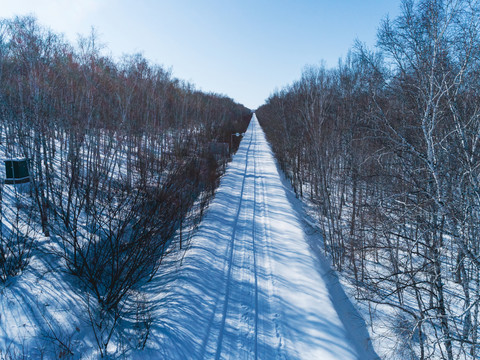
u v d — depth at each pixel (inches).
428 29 265.9
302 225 663.1
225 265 443.8
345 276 469.4
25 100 520.1
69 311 277.7
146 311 317.1
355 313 384.8
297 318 331.3
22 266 321.7
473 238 279.7
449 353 279.4
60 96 619.2
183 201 575.5
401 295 403.5
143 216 418.3
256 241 542.0
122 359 241.1
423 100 295.6
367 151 515.2
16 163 484.7
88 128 652.1
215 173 949.2
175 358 251.9
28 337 235.9
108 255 361.7
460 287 392.5
